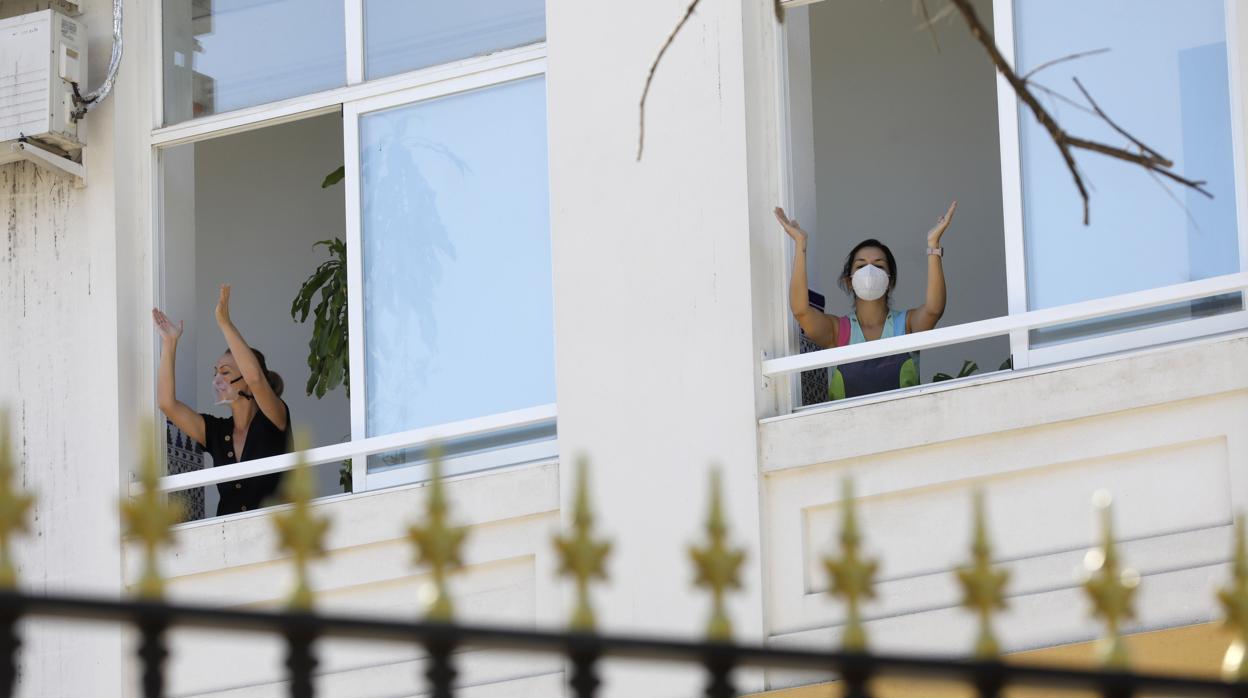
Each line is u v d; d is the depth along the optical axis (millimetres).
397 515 28578
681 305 27062
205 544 29719
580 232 27906
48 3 32688
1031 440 24812
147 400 31719
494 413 29422
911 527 25344
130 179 32375
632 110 27938
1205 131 25172
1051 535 24562
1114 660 9484
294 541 8844
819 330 27141
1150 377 24219
